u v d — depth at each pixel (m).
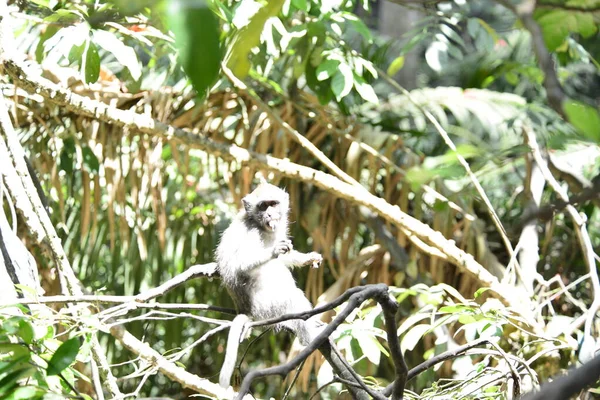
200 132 9.43
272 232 7.61
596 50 8.87
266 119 9.34
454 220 9.23
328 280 10.67
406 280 9.67
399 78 11.33
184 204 10.91
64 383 4.38
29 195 6.68
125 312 5.83
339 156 9.59
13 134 6.73
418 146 9.66
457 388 6.19
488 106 9.37
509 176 9.65
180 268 10.90
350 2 8.67
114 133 9.26
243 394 3.58
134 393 5.61
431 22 9.96
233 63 3.04
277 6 2.55
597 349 6.17
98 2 6.79
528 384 6.78
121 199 9.30
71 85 8.91
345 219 9.65
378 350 6.21
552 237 10.30
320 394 10.27
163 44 7.93
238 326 6.04
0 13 6.86
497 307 6.68
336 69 7.73
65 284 6.64
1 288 6.19
